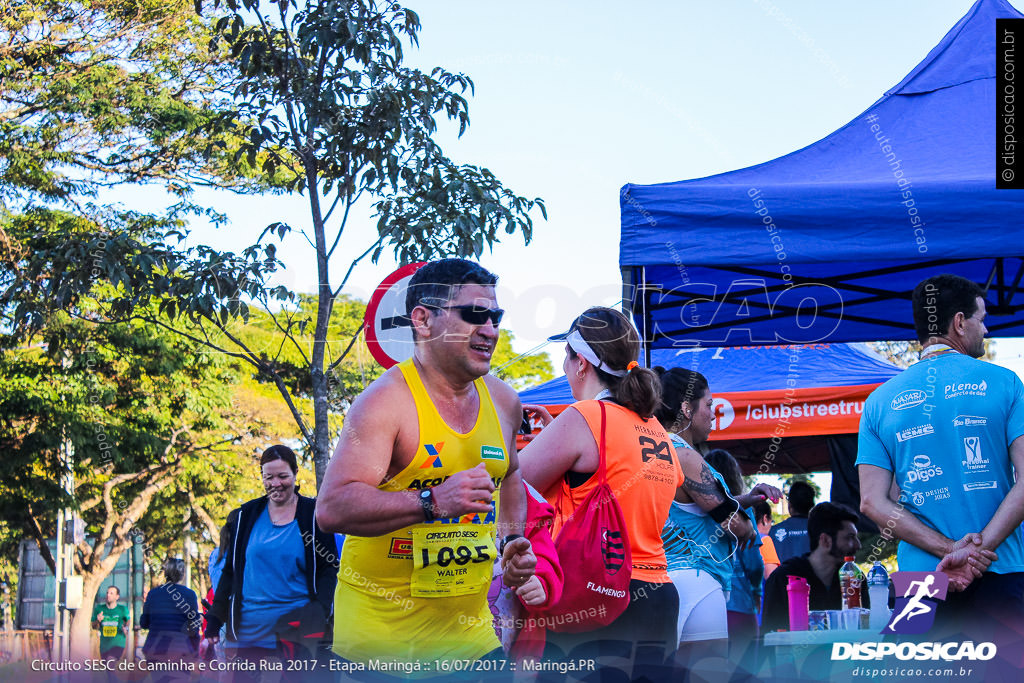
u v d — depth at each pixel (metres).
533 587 2.55
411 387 2.26
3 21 8.72
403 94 5.25
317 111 5.18
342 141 5.28
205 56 8.66
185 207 8.58
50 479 9.86
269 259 5.23
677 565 3.16
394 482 2.29
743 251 3.54
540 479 2.75
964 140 4.15
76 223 8.56
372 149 5.22
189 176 8.69
